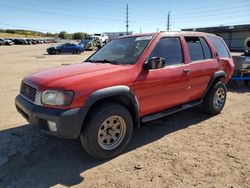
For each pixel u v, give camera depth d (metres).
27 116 3.73
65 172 3.44
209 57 5.41
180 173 3.39
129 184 3.16
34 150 4.03
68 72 3.79
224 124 5.21
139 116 4.10
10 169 3.50
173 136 4.61
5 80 10.52
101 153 3.64
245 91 8.48
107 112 3.58
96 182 3.21
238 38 37.69
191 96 5.07
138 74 3.94
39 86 3.53
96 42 41.78
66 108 3.29
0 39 57.78
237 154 3.91
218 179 3.26
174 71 4.49
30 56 26.22
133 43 4.52
